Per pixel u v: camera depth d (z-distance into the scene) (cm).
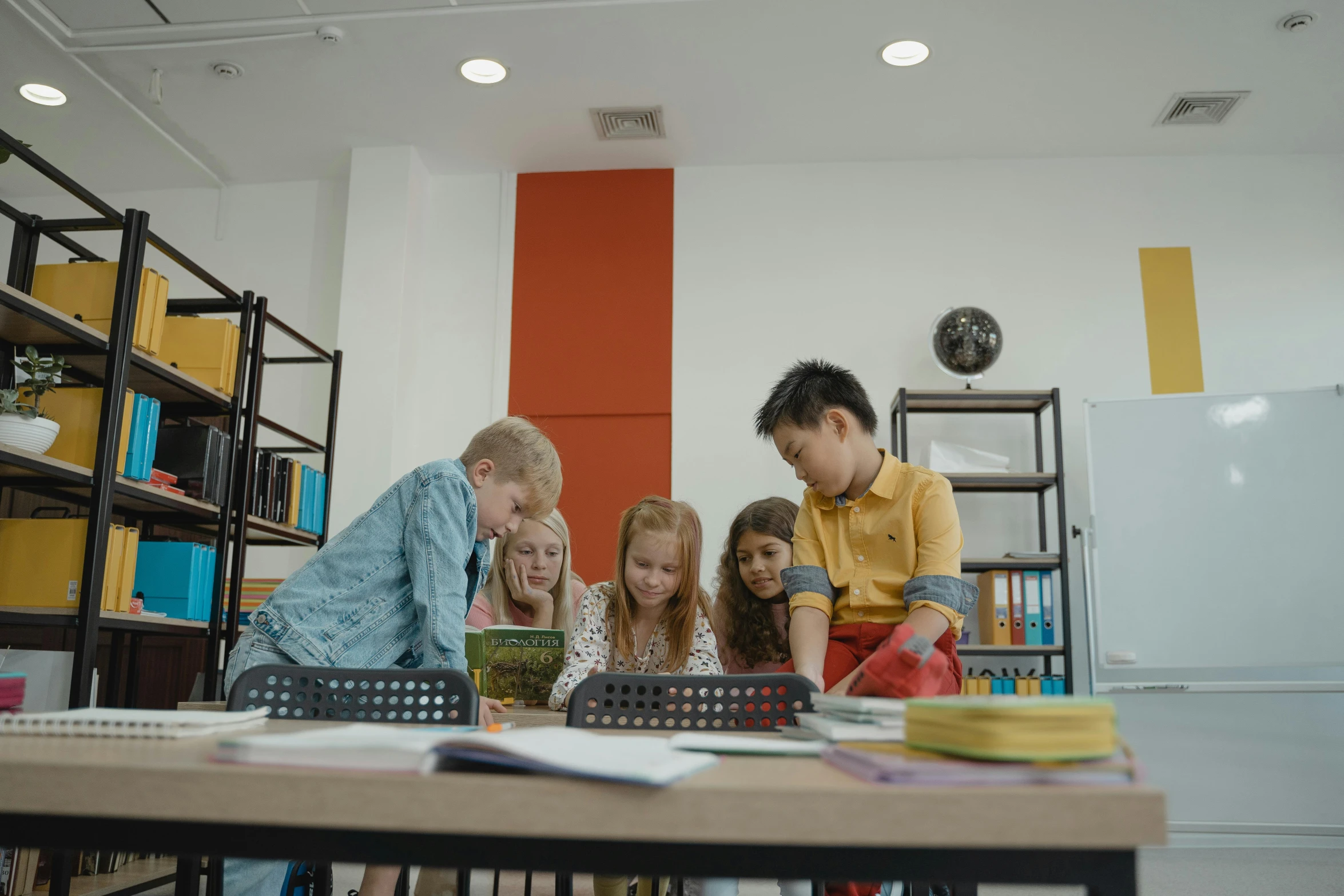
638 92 405
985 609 391
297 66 391
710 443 434
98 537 250
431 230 465
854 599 176
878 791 46
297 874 186
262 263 467
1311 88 397
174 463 301
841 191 455
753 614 245
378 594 184
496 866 49
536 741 53
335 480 423
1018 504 419
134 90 407
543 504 202
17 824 52
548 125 431
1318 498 379
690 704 117
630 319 448
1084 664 406
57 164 455
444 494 185
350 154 453
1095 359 432
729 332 444
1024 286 441
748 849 48
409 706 116
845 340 440
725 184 459
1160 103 408
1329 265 438
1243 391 411
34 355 252
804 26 363
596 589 208
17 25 367
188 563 298
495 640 187
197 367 313
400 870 148
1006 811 46
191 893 117
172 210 477
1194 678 390
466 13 360
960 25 362
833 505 183
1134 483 389
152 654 373
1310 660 368
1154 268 440
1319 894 277
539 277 455
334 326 456
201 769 49
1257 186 445
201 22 367
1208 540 382
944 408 411
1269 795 370
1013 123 424
